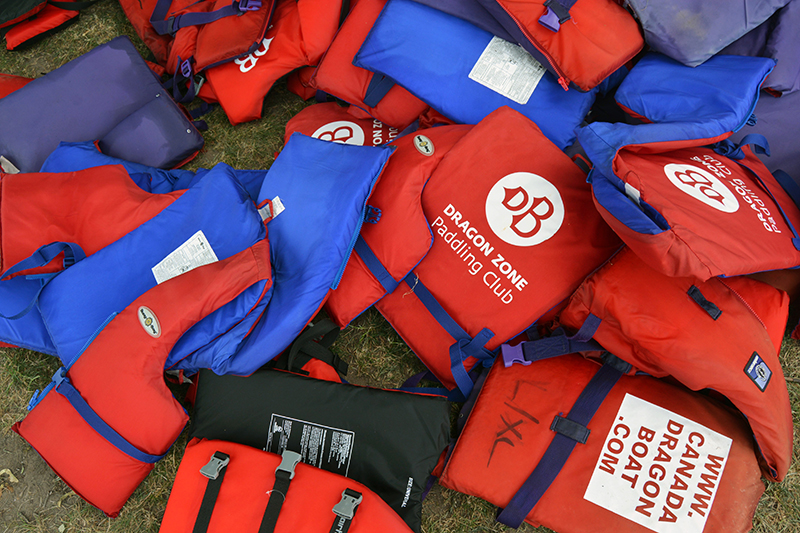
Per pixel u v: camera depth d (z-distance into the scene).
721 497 1.28
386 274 1.53
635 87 1.64
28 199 1.61
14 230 1.57
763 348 1.29
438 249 1.55
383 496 1.35
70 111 1.95
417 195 1.54
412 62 1.75
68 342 1.52
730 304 1.31
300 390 1.42
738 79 1.51
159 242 1.56
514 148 1.57
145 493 1.60
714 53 1.58
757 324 1.32
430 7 1.76
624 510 1.29
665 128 1.36
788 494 1.45
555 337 1.44
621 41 1.58
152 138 1.94
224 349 1.42
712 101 1.50
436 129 1.69
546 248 1.46
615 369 1.41
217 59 1.99
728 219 1.27
